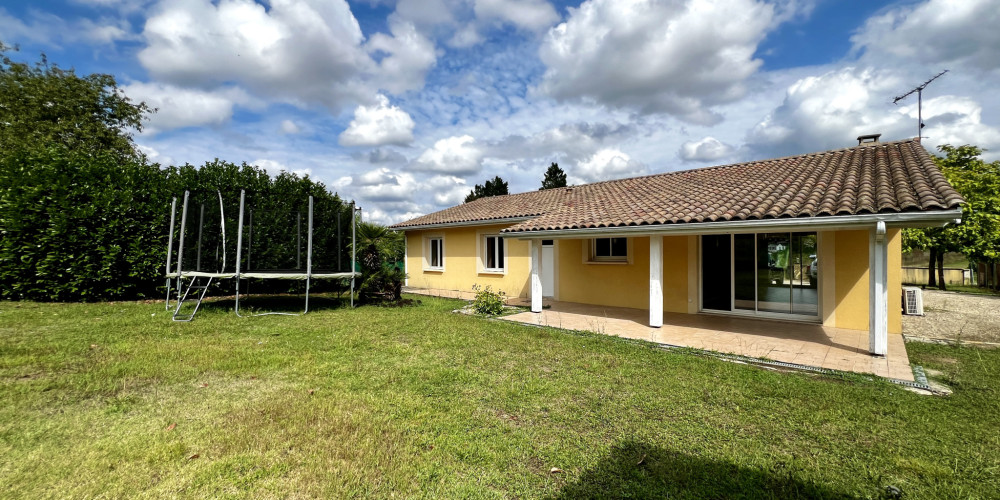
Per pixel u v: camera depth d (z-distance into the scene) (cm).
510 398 471
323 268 1350
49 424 381
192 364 584
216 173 1334
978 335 840
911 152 891
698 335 810
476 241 1656
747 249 1009
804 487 296
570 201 1423
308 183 1546
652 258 881
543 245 1445
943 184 634
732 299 1033
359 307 1225
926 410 433
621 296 1205
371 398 462
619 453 345
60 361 578
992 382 529
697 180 1170
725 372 568
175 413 415
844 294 878
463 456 338
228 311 1091
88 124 2348
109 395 460
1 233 1095
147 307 1098
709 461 332
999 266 1919
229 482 295
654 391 495
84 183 1141
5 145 1941
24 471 302
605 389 500
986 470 316
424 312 1127
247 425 387
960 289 1989
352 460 329
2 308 997
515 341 759
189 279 1207
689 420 412
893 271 845
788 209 696
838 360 625
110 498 274
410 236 2008
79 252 1130
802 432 384
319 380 527
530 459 336
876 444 361
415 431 383
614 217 955
